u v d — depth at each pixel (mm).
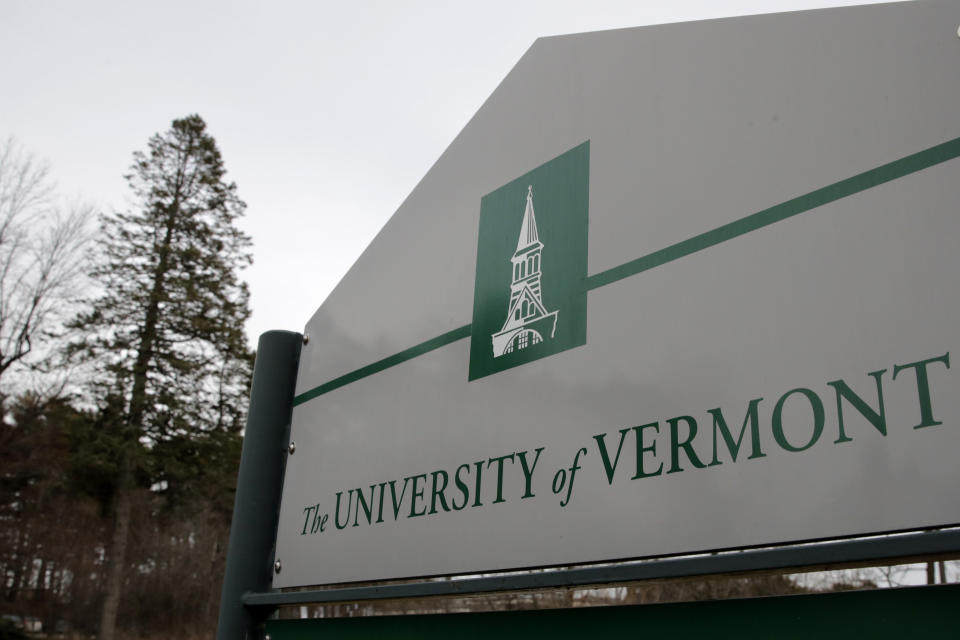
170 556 36688
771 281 1203
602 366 1430
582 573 1324
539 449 1510
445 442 1760
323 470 2182
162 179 31109
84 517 33062
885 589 980
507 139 1894
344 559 1969
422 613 1683
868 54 1188
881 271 1073
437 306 1940
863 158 1144
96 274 28719
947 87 1078
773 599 1093
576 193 1630
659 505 1251
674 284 1350
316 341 2447
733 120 1355
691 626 1184
